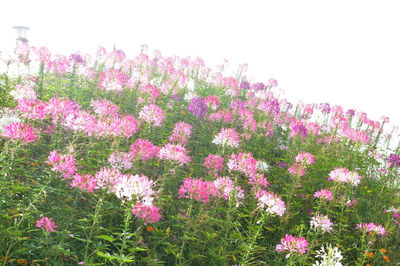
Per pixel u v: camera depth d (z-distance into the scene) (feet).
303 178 19.19
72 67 24.38
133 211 10.43
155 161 15.87
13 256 9.64
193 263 12.02
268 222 15.21
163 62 32.01
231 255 12.05
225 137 18.04
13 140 11.16
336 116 28.14
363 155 23.31
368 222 17.04
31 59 23.17
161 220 13.28
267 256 13.23
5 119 13.76
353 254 14.84
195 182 12.10
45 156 14.17
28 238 9.64
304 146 22.93
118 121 14.16
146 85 22.52
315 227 13.56
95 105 18.54
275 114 27.73
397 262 14.49
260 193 14.20
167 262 11.85
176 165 14.25
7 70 19.49
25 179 12.96
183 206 13.75
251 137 23.89
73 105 15.57
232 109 28.35
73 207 11.19
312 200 17.67
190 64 37.45
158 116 17.71
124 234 9.48
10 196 10.95
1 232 9.11
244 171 15.03
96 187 11.10
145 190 9.69
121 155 13.30
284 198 17.69
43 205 11.25
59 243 9.82
